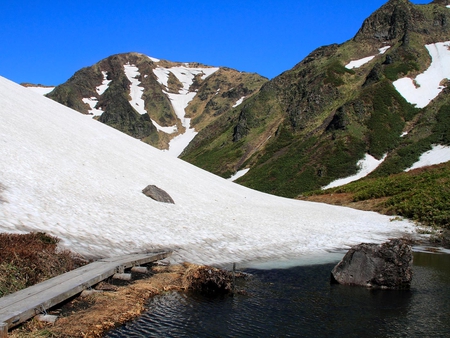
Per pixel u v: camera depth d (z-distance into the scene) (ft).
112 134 164.96
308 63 554.46
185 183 133.90
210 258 58.75
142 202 88.99
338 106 415.23
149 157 152.56
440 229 106.73
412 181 171.22
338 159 322.34
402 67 436.35
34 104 145.07
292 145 388.98
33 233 46.09
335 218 123.24
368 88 405.39
